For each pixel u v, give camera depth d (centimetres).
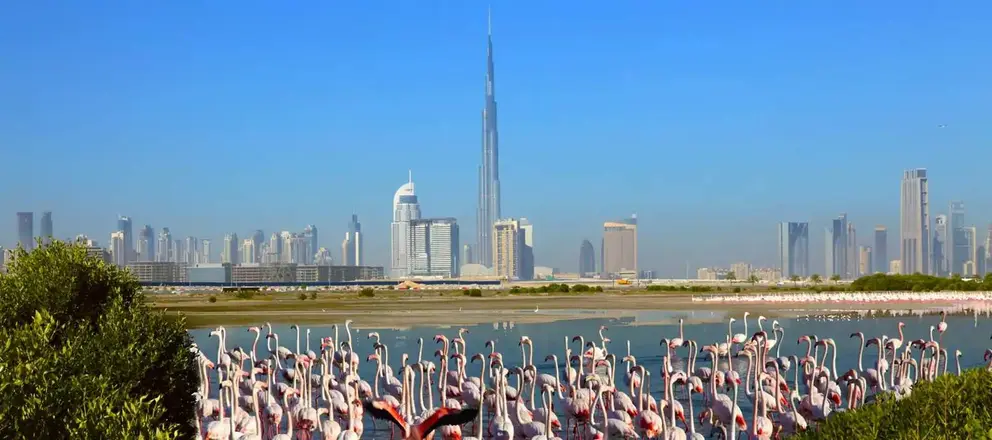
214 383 4878
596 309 13925
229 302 17375
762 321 10581
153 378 2597
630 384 3884
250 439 2947
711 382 3684
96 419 1917
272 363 4700
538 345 7538
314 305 15488
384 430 3669
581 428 3634
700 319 11075
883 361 4394
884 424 2008
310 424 3161
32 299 2714
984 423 1895
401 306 15125
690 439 3042
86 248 2961
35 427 1845
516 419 3291
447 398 3856
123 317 2648
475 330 9256
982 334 8256
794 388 4184
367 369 5712
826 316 11512
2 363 1922
